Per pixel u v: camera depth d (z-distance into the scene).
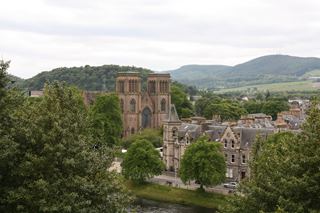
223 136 144.50
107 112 173.50
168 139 162.88
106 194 47.53
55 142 46.47
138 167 137.50
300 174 45.91
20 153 46.19
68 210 42.00
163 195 130.50
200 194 126.44
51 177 45.56
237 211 52.50
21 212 43.25
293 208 43.59
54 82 52.16
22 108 49.62
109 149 53.19
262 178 51.31
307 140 46.97
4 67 47.06
